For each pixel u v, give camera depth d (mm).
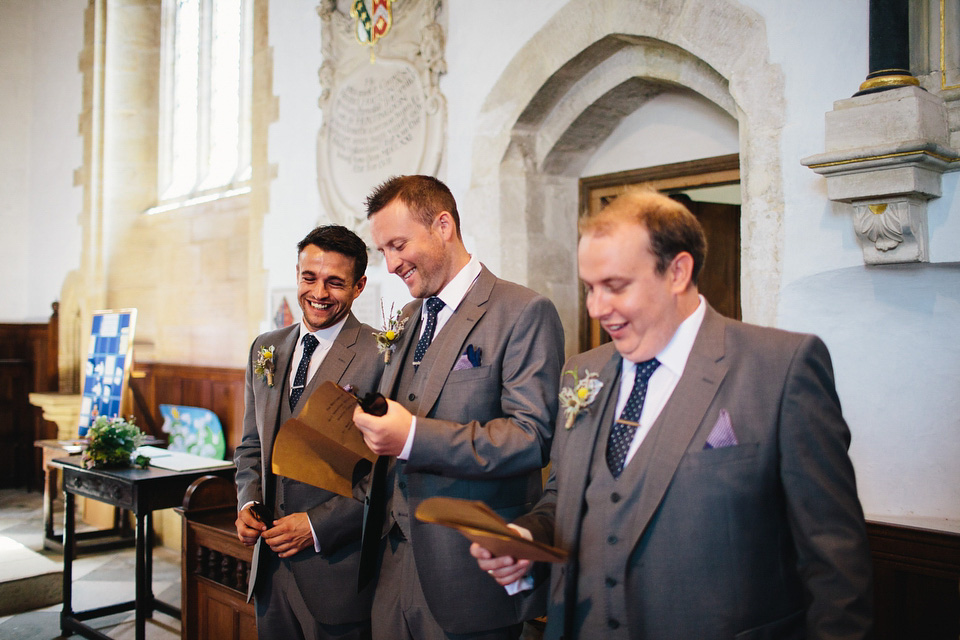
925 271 2223
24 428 7410
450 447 1734
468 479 1805
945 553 2068
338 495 2314
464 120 3709
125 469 3900
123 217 6547
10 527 5926
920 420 2229
